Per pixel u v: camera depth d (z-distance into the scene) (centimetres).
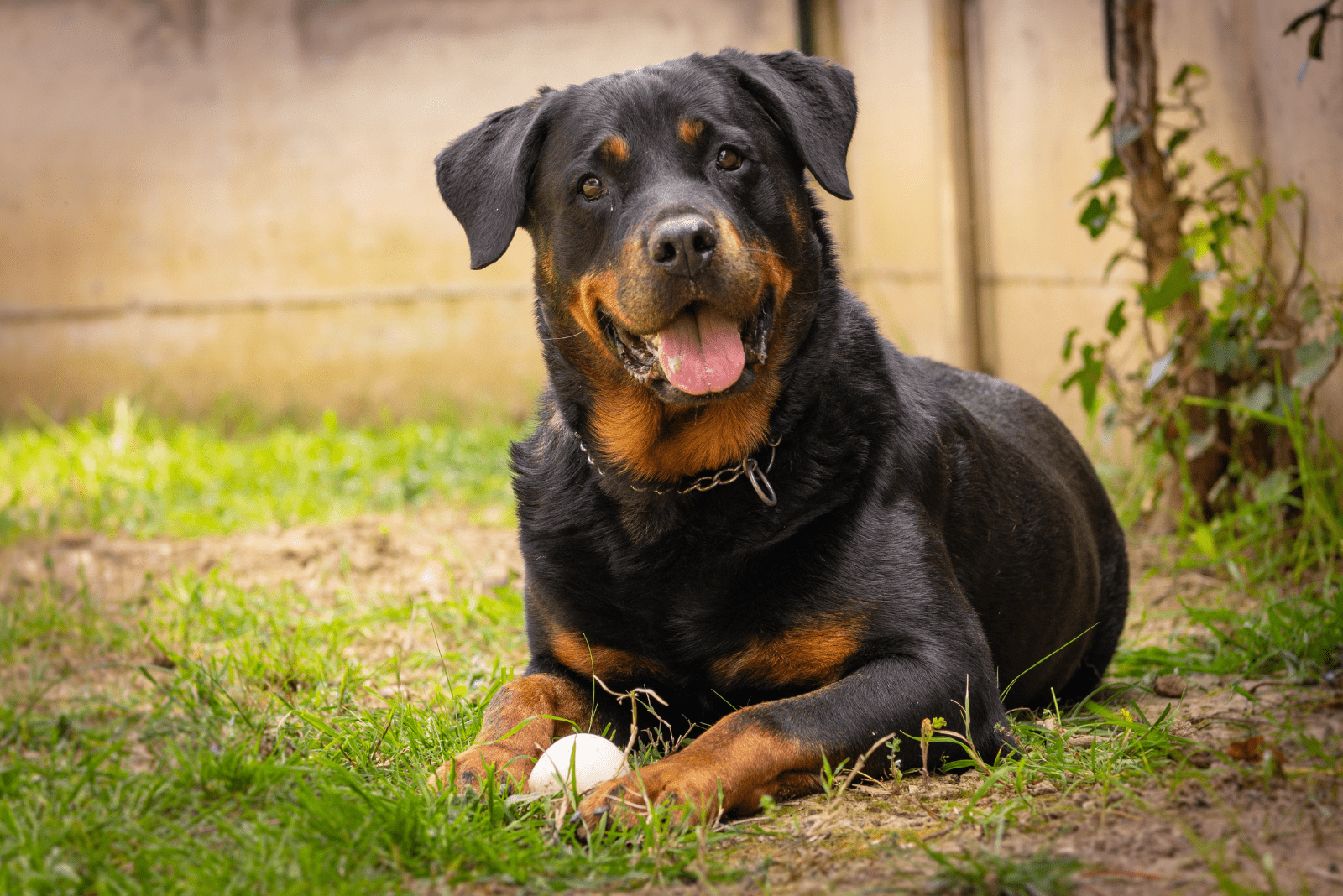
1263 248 530
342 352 1128
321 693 376
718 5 1091
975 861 231
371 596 523
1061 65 688
